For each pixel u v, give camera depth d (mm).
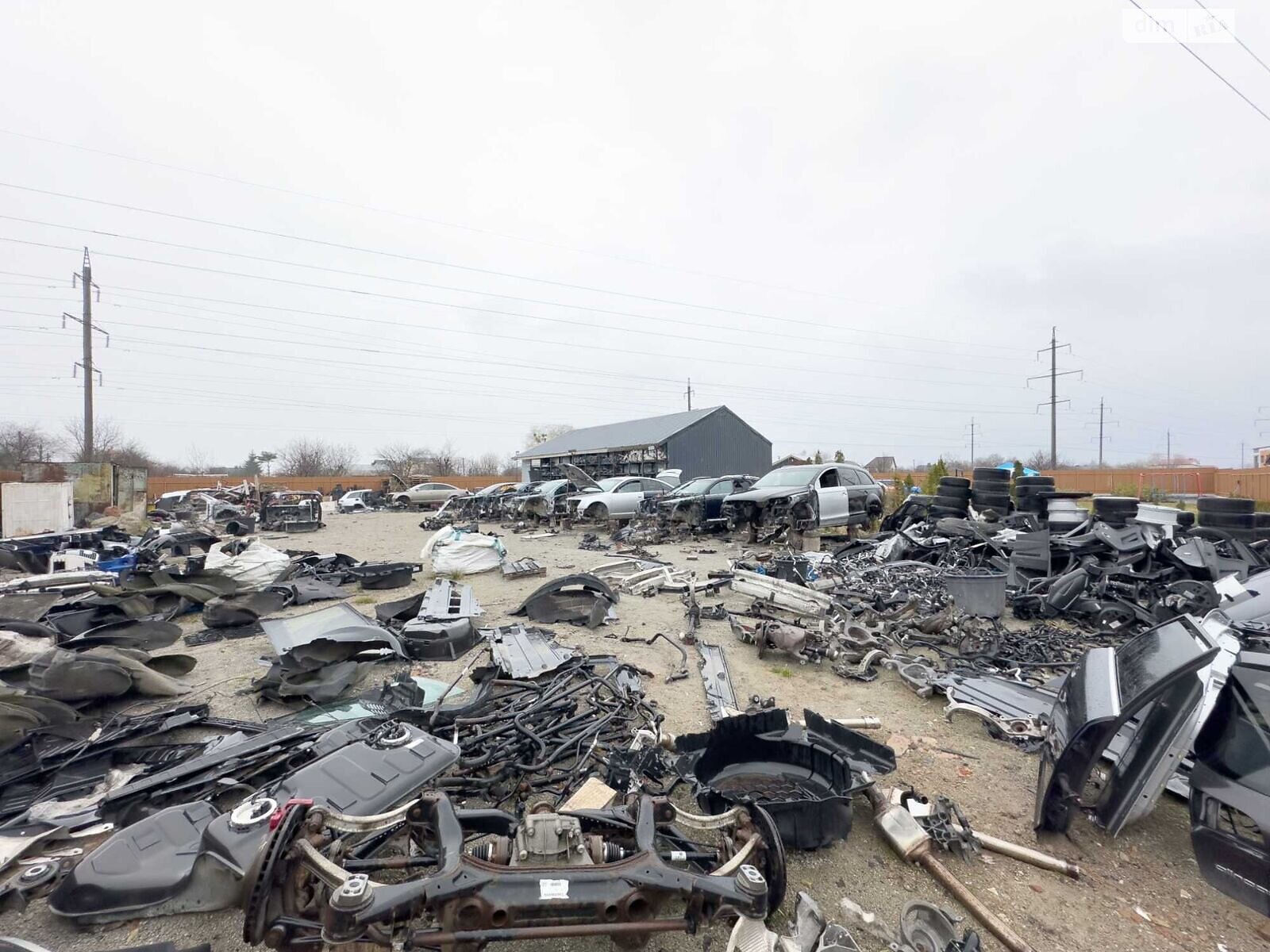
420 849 2168
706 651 5234
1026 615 6590
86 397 31094
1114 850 2674
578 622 6328
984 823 2857
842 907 2199
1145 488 25484
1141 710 3117
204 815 2447
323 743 2941
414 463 52438
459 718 3516
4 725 3354
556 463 36094
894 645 5504
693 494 13711
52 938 2059
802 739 2963
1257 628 3311
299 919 1678
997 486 11320
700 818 2029
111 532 12281
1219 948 2117
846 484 12445
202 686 4566
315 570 9203
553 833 1857
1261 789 2303
